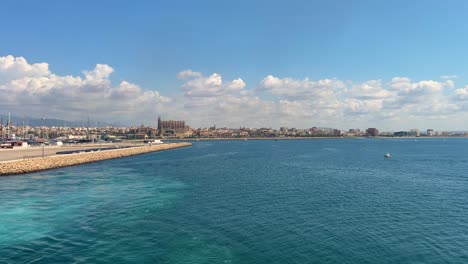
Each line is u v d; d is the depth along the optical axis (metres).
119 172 79.56
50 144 180.62
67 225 33.34
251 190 53.91
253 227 32.56
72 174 75.38
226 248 26.88
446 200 46.12
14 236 30.03
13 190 53.31
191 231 31.23
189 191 52.81
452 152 166.25
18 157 90.38
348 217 36.56
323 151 180.38
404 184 61.06
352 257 25.20
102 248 26.94
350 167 92.88
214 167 92.62
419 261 24.62
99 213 38.09
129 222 34.38
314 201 44.97
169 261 24.34
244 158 128.62
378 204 43.19
